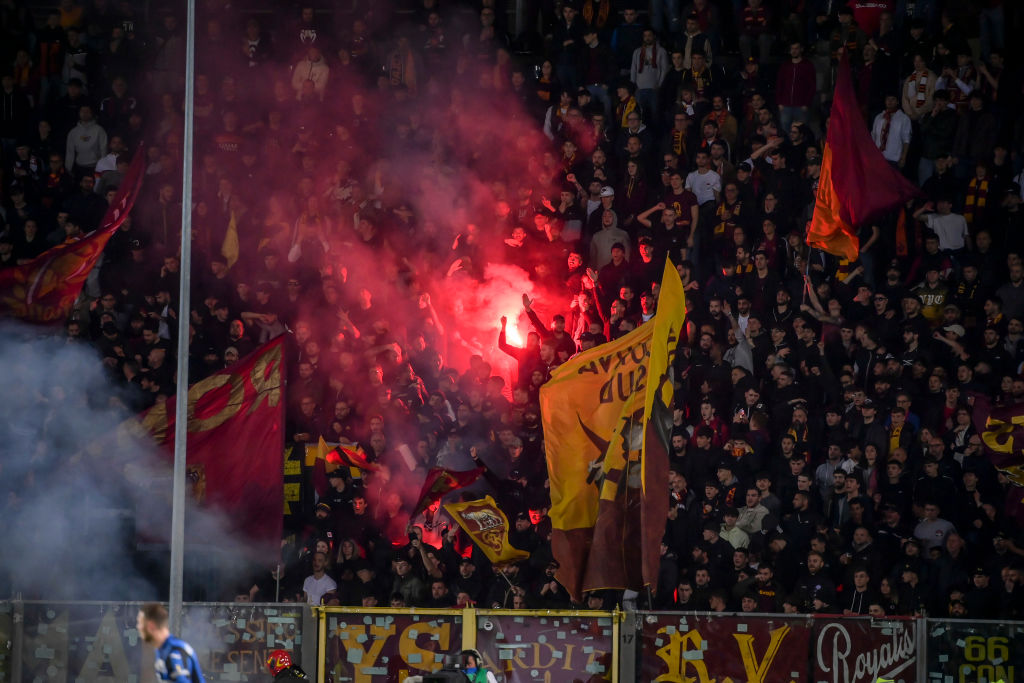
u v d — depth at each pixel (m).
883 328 73.94
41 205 83.94
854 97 75.81
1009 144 82.50
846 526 63.12
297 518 67.00
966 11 88.94
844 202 75.06
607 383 56.25
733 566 61.44
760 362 72.81
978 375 70.94
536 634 55.34
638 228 80.31
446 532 64.75
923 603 60.25
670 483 64.19
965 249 78.94
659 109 86.50
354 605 61.25
